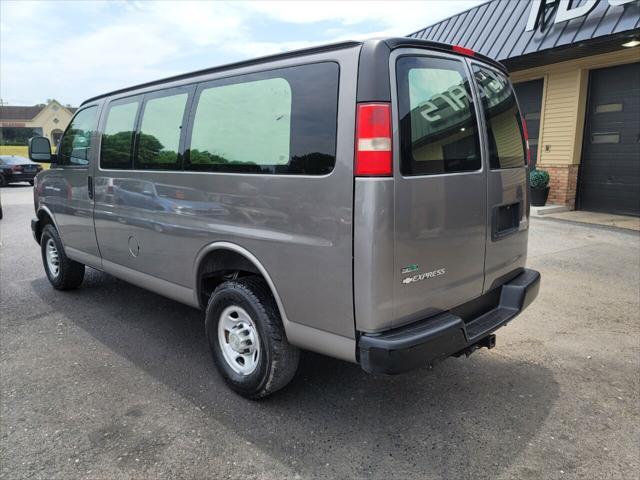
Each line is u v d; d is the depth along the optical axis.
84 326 4.43
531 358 3.77
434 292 2.66
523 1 10.41
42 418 2.95
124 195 3.99
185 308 4.93
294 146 2.66
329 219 2.50
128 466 2.52
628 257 6.66
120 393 3.25
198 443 2.71
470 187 2.83
